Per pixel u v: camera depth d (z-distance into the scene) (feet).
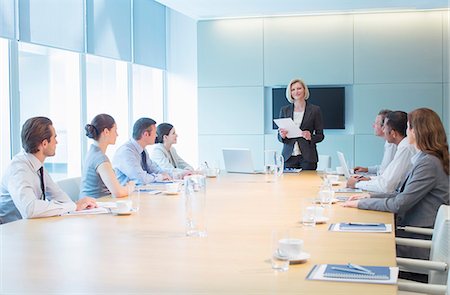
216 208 11.26
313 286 5.68
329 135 27.35
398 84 26.61
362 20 26.81
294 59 27.48
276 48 27.66
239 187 14.99
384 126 14.73
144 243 7.91
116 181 13.43
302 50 27.40
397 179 12.84
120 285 5.82
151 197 13.11
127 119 26.71
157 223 9.55
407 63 26.50
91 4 22.45
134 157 16.52
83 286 5.80
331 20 27.09
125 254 7.23
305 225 9.15
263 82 27.84
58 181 14.42
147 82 29.14
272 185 15.40
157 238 8.26
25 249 7.57
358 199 11.82
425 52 26.32
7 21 17.26
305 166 19.30
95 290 5.65
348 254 7.09
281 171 17.40
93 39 22.57
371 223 9.41
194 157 29.91
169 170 18.51
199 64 28.53
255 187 14.97
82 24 21.72
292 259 6.63
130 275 6.19
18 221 9.87
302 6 25.21
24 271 6.41
